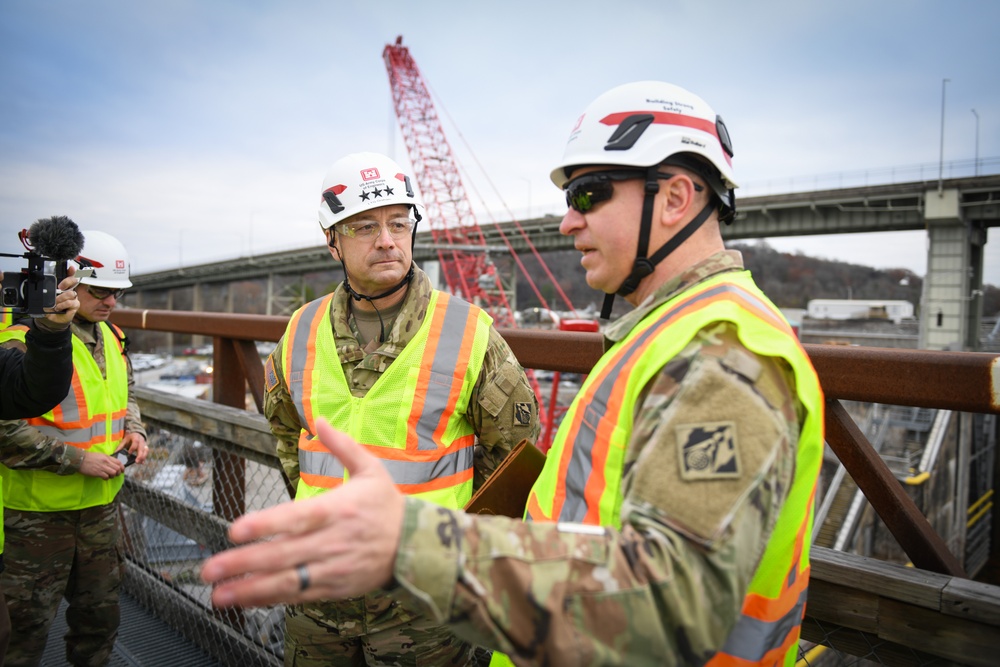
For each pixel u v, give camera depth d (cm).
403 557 63
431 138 4400
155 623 286
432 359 157
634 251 94
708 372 74
